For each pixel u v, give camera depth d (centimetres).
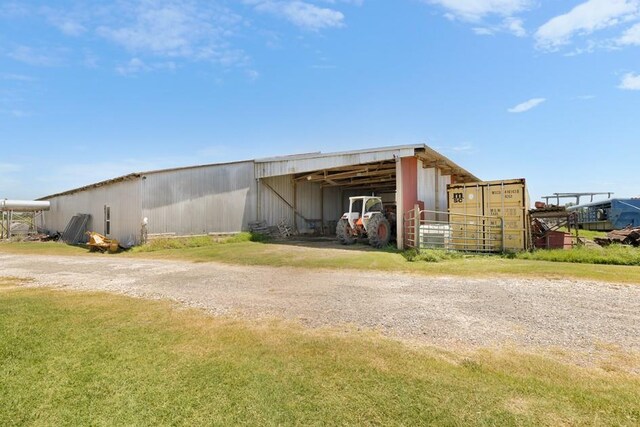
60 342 360
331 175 1656
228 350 340
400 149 1180
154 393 265
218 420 233
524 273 723
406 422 227
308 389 267
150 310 480
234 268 866
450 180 1773
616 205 1886
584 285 616
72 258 1116
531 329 396
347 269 806
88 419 237
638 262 809
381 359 317
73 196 1950
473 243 1160
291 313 464
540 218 1240
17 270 862
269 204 1694
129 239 1388
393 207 1559
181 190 1421
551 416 230
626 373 290
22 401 257
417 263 867
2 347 346
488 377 283
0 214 2109
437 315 450
